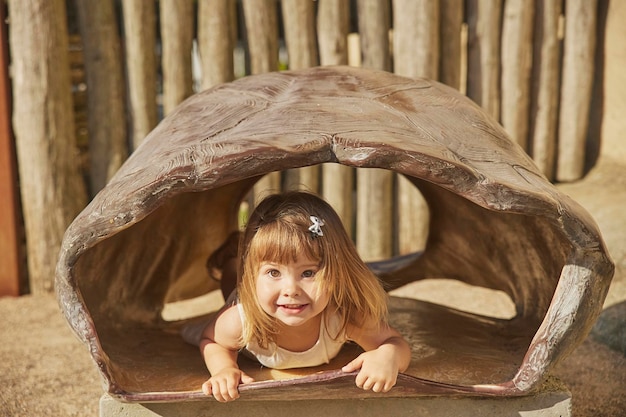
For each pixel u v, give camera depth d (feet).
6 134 13.60
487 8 15.24
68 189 13.92
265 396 7.12
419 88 8.39
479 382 7.48
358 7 14.73
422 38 14.57
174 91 14.28
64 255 6.84
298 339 7.67
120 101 14.14
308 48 14.62
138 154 7.79
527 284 9.00
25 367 10.87
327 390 7.03
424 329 9.06
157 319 9.63
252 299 7.42
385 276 10.91
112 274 8.56
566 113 16.46
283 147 6.44
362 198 15.06
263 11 14.40
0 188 13.75
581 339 7.02
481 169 6.83
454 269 10.47
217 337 7.78
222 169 6.42
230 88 8.56
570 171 16.60
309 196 7.66
